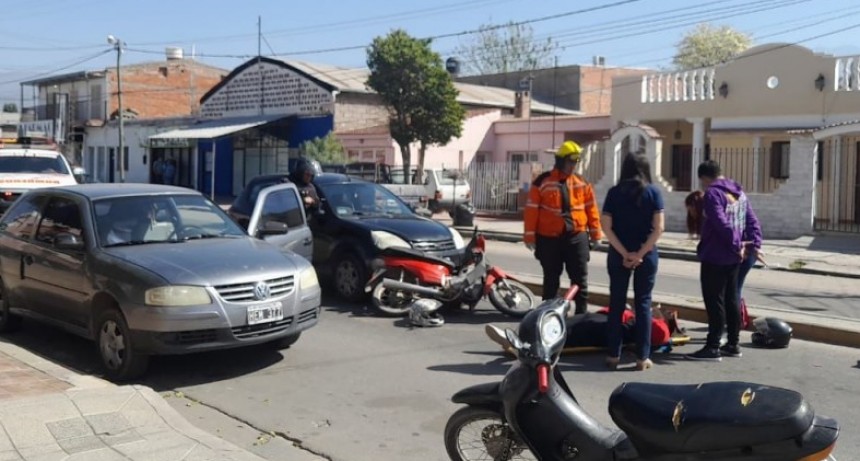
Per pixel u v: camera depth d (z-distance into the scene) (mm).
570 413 4324
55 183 19500
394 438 5945
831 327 8930
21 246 8625
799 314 9945
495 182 31250
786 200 21797
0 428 5492
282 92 40250
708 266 7965
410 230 10852
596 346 8188
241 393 7035
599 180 25203
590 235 8914
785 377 7492
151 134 46062
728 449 3531
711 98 26703
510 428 4621
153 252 7578
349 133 36875
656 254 7559
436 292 9875
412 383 7277
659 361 8008
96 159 51375
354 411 6543
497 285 10039
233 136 40500
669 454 3705
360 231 10836
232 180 42312
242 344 7250
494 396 4578
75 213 8188
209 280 7137
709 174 8031
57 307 8102
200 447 5375
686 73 27297
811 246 19719
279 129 39562
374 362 7980
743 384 3748
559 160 8711
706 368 7770
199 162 43781
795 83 24844
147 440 5453
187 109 52312
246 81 42250
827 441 3393
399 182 31562
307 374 7582
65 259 7941
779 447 3420
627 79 28797
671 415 3689
